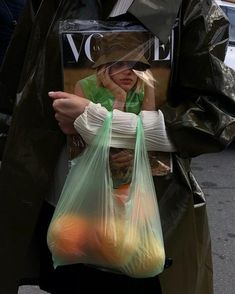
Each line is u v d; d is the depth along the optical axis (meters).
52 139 1.62
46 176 1.63
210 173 5.57
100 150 1.49
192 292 1.67
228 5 6.79
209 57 1.50
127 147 1.52
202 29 1.52
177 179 1.60
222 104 1.53
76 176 1.52
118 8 1.51
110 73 1.53
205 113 1.52
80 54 1.52
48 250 1.77
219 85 1.50
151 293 1.69
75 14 1.53
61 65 1.55
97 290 1.71
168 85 1.55
